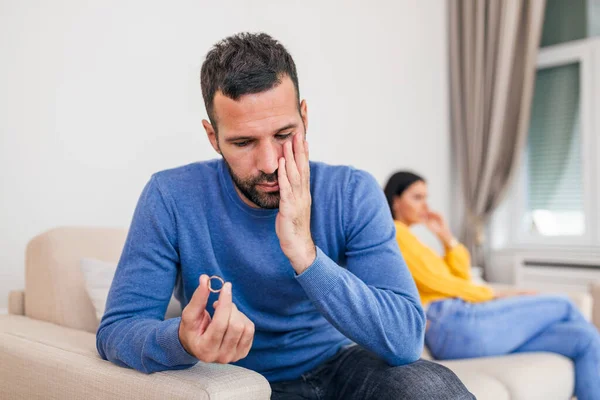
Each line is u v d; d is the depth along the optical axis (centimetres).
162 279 119
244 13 293
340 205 126
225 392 94
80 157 236
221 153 117
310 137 325
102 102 243
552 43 416
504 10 398
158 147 260
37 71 225
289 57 112
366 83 358
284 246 108
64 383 115
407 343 114
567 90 409
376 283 119
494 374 180
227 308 92
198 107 274
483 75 411
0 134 216
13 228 219
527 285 404
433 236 402
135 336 104
